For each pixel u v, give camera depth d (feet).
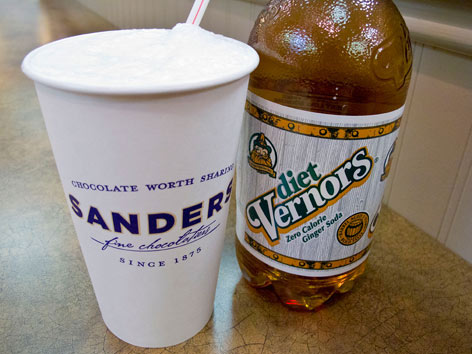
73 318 1.47
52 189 2.19
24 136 2.69
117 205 1.05
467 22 1.56
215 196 1.17
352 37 1.29
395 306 1.59
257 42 1.40
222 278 1.70
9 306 1.51
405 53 1.38
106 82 0.86
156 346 1.39
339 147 1.26
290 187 1.34
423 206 2.02
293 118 1.25
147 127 0.93
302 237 1.39
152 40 1.15
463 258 1.87
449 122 1.80
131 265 1.17
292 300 1.56
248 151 1.42
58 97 0.92
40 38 4.63
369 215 1.42
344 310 1.57
